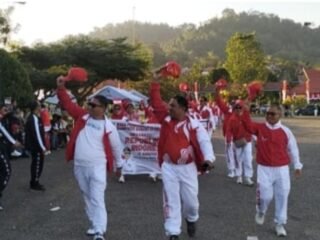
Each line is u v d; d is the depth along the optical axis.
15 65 27.75
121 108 16.14
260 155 8.23
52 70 39.66
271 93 86.44
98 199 7.54
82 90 45.78
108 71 44.12
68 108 7.71
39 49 43.69
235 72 89.88
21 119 18.53
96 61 43.69
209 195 11.57
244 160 13.05
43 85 38.00
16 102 26.98
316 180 13.90
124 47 45.38
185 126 7.40
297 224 8.96
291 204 10.66
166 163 7.48
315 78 99.50
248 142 13.00
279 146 8.14
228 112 13.41
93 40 45.69
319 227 8.76
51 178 14.27
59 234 8.21
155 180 13.62
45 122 20.38
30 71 37.75
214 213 9.72
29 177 14.33
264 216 8.85
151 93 7.67
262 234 8.23
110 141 7.62
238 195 11.62
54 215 9.59
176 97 7.39
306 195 11.66
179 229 7.48
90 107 7.59
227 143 13.47
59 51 43.75
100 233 7.49
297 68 128.62
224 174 14.69
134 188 12.52
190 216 7.82
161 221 9.08
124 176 14.08
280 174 8.12
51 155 20.28
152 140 13.70
